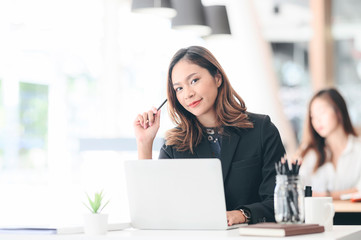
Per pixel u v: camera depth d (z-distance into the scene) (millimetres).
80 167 6469
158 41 6699
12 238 1805
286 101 7629
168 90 2395
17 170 6324
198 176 1883
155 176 1941
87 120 6656
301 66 7613
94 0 6625
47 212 3422
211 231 1854
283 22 7590
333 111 3988
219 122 2348
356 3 7273
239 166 2266
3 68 6262
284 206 1792
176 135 2396
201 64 2301
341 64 7344
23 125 6441
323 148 4078
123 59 6711
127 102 6711
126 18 6715
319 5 7273
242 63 7266
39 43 6445
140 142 2434
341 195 3773
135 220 2023
